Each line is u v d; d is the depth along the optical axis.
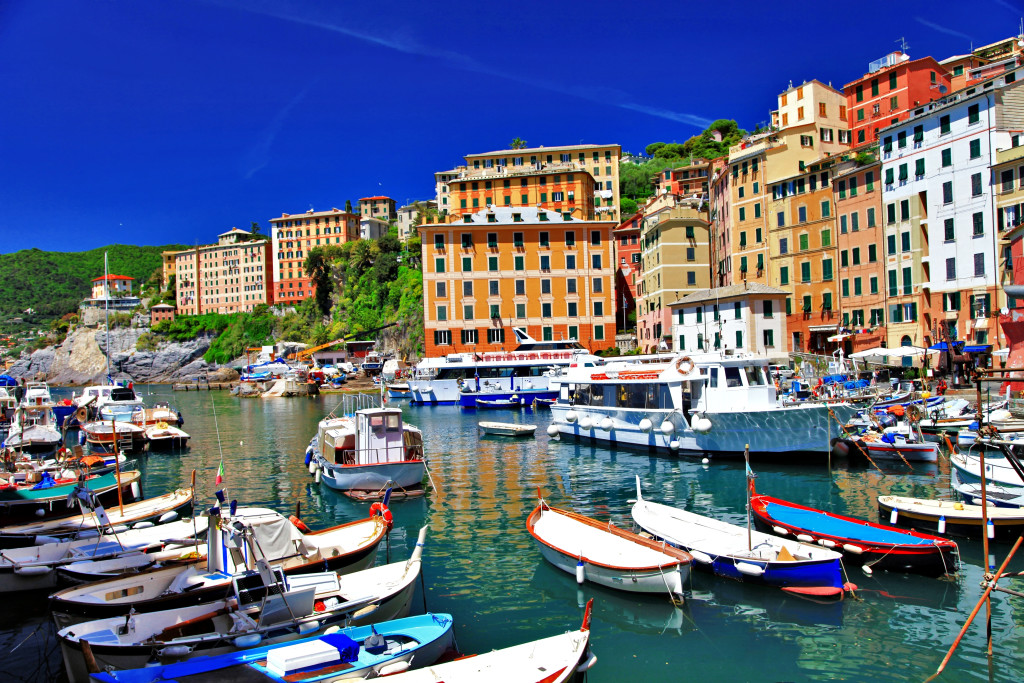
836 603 15.82
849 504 24.73
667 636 14.69
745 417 31.77
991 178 50.75
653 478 30.06
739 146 84.88
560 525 20.30
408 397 80.62
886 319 60.41
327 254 151.75
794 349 69.81
